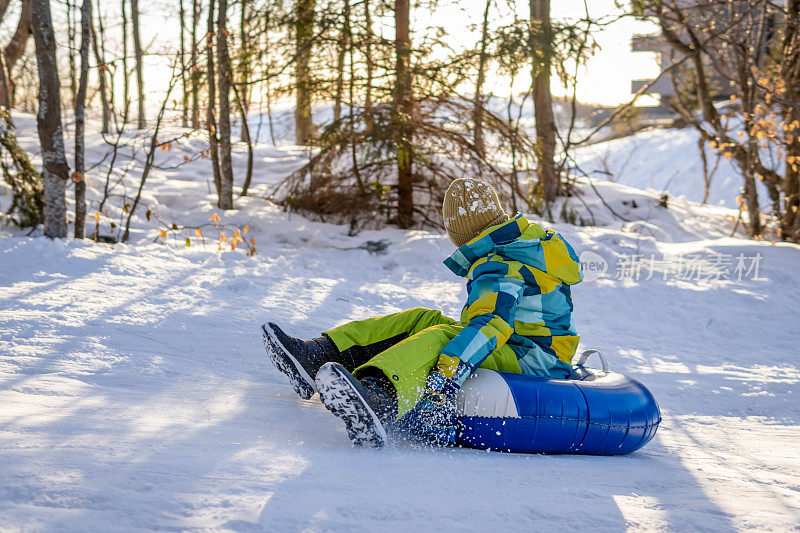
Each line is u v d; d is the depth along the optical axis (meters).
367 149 11.02
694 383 4.87
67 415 2.56
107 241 8.74
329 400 2.50
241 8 10.99
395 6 10.84
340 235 10.59
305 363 2.98
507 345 2.98
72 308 4.61
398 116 10.77
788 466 2.90
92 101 21.27
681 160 27.72
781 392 4.71
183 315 4.79
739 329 6.99
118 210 10.13
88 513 1.64
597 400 2.89
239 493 1.87
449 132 11.35
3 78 16.55
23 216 8.54
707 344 6.46
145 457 2.12
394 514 1.83
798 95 11.34
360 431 2.52
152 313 4.73
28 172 8.66
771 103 11.62
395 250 9.91
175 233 9.67
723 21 11.70
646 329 6.89
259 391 3.39
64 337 3.90
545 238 3.01
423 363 2.72
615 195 14.16
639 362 5.52
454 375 2.71
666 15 12.18
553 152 13.50
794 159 11.18
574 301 7.71
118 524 1.60
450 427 2.77
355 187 11.59
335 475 2.13
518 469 2.48
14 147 8.74
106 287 5.39
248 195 12.50
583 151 30.27
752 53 11.66
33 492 1.73
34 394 2.84
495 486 2.20
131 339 4.09
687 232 13.02
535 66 10.77
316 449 2.47
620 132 31.34
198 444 2.34
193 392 3.22
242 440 2.47
